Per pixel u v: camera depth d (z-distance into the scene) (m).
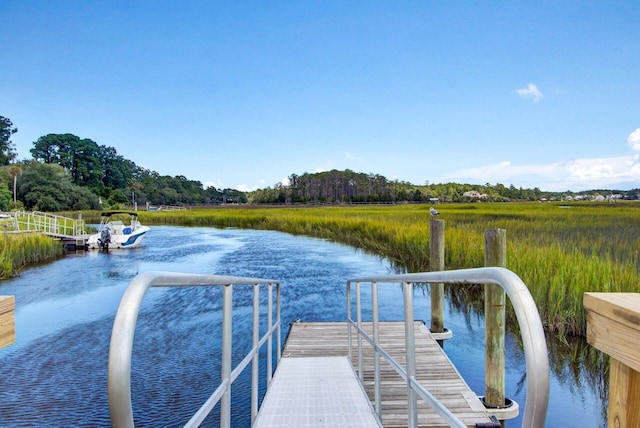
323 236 25.17
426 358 4.92
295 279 11.70
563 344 5.83
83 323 7.66
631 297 0.95
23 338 6.75
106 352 6.08
